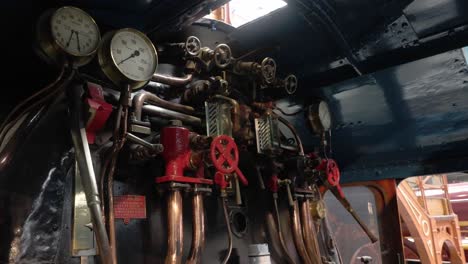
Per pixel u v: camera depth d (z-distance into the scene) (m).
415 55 1.96
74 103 1.36
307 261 2.24
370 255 3.34
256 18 1.75
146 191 1.63
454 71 2.01
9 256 1.19
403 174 3.05
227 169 1.63
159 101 1.67
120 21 1.62
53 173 1.34
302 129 2.72
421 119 2.62
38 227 1.27
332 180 2.24
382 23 1.74
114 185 1.52
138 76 1.47
